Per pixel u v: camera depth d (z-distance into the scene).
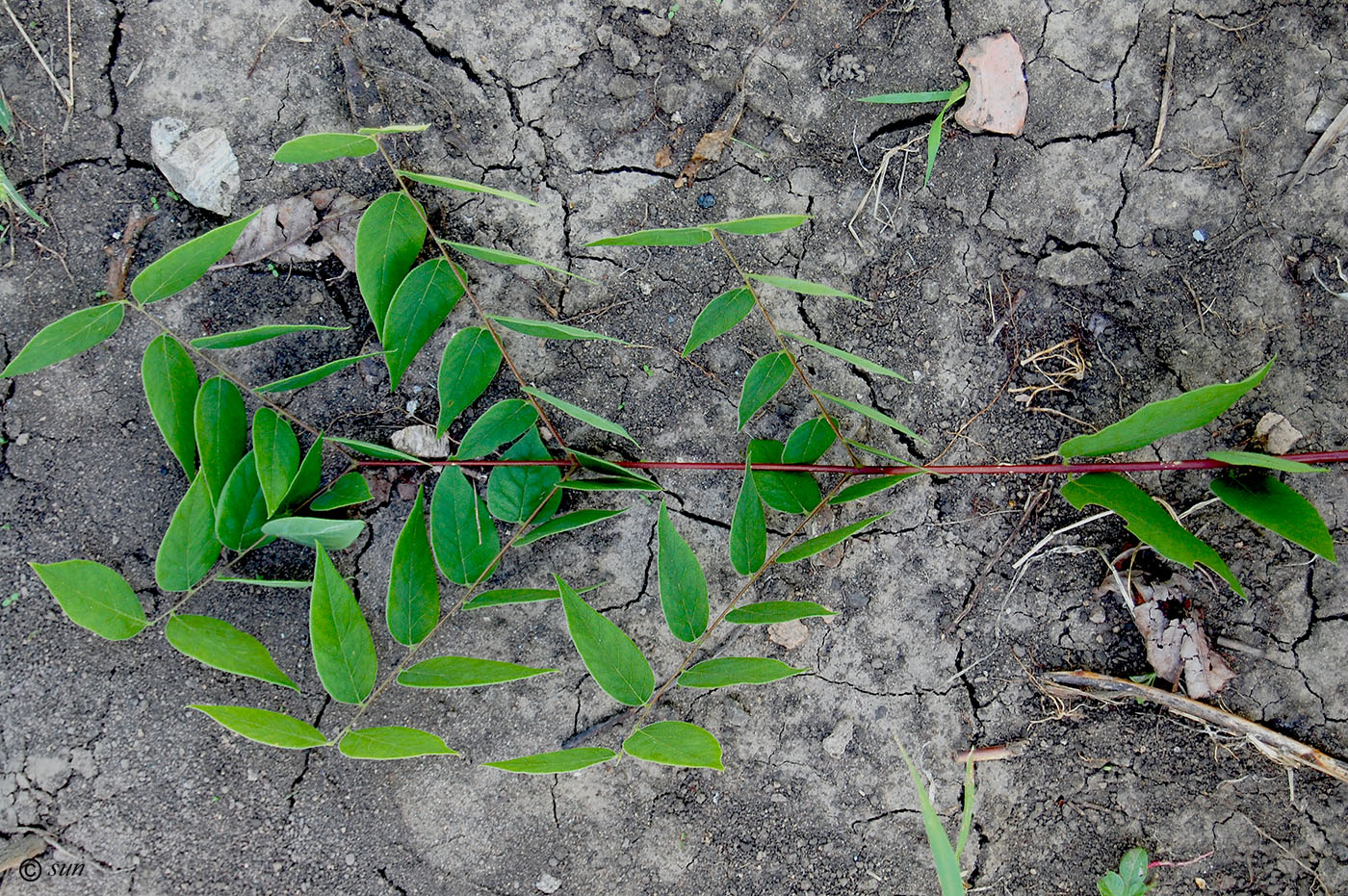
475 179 2.00
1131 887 2.07
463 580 1.78
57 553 1.93
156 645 1.96
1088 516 2.08
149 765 1.96
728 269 2.05
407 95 1.97
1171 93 2.03
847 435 2.08
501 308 2.02
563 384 2.04
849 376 2.07
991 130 2.03
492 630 2.04
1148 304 2.06
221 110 1.93
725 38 2.01
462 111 1.99
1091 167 2.04
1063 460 1.90
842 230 2.05
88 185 1.92
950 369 2.07
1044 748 2.11
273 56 1.94
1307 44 2.02
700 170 2.04
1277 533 1.92
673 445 2.07
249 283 1.96
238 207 1.94
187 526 1.69
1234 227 2.05
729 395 2.07
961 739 2.11
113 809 1.95
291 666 2.00
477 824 2.04
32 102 1.90
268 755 1.99
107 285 1.92
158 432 1.96
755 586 2.07
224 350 1.96
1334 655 2.08
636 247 2.04
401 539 1.63
